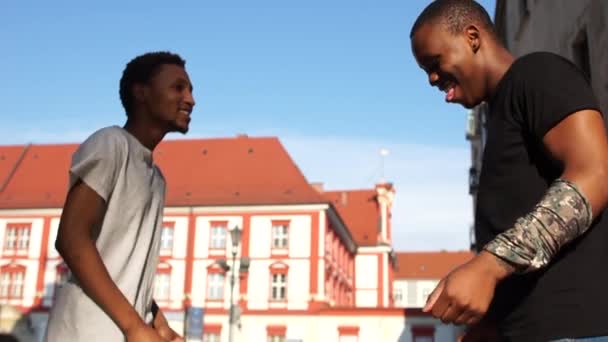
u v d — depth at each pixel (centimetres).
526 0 1346
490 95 170
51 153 5566
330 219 4916
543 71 153
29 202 5056
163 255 4716
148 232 226
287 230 4638
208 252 4681
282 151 5194
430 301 133
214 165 5181
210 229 4731
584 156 140
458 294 130
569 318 142
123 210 215
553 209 135
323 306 4484
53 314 206
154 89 240
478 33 171
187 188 4994
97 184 204
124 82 246
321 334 4419
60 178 5322
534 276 148
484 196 168
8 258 4928
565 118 145
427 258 9831
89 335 195
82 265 196
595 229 148
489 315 161
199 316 3241
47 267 4875
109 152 209
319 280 4512
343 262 5534
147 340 194
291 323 4459
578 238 147
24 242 4953
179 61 251
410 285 9550
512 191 160
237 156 5222
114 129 223
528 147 157
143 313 221
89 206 202
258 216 4694
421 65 178
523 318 150
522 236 133
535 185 156
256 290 4553
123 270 213
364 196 6625
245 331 4478
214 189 4950
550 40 1055
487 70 169
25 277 4875
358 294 6091
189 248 4703
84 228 200
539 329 146
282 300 4512
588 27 803
